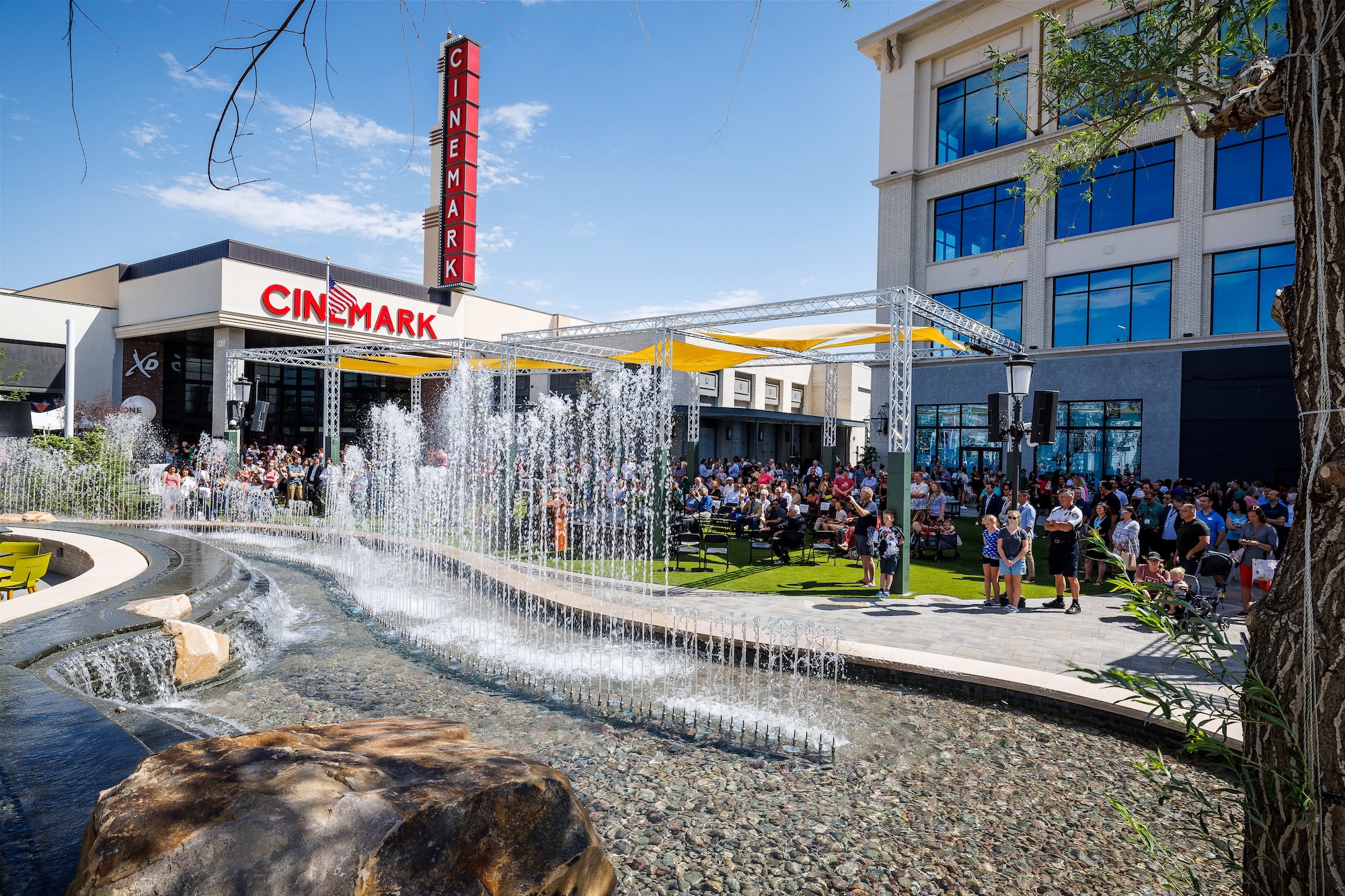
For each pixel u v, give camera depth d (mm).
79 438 17609
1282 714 1933
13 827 2602
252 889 1967
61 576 10602
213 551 10375
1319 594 1958
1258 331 18703
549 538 14250
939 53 24844
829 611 8562
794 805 4121
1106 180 21453
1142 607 2273
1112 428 21156
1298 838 1985
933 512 13945
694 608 8578
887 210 26125
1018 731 5234
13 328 22828
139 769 2426
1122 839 3771
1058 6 21312
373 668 6625
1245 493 14609
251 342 25781
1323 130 2021
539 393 30172
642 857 3551
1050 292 22578
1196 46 4047
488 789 2393
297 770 2383
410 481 18984
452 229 28078
